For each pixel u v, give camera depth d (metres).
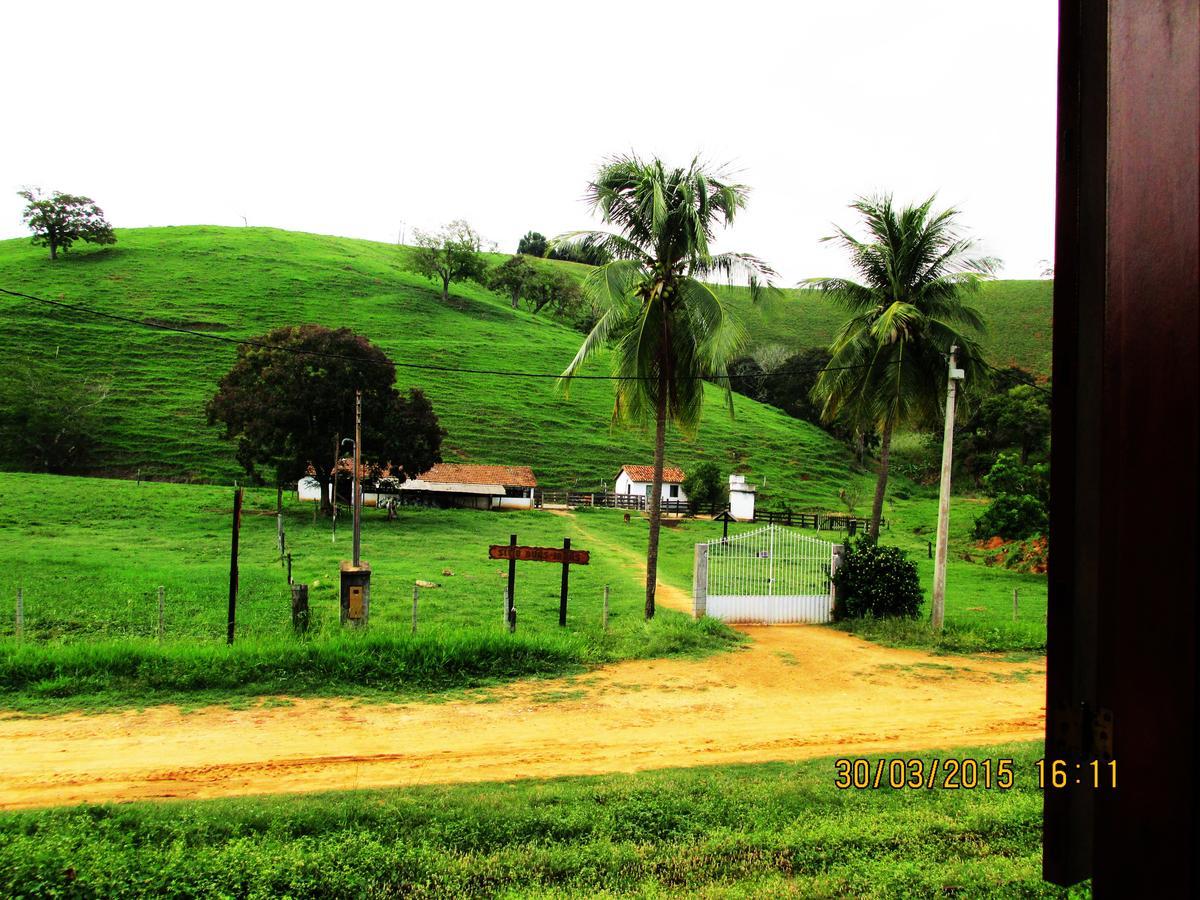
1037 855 7.09
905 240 23.38
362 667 14.60
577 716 12.96
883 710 13.64
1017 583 32.88
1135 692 1.60
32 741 10.98
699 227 19.33
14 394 61.44
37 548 31.59
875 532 23.33
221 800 8.62
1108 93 1.74
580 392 88.56
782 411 93.19
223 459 61.34
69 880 6.38
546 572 31.95
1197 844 1.46
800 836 7.45
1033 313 100.69
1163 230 1.56
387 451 45.56
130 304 88.25
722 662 16.84
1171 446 1.53
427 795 8.79
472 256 111.94
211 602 22.05
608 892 6.36
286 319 90.69
